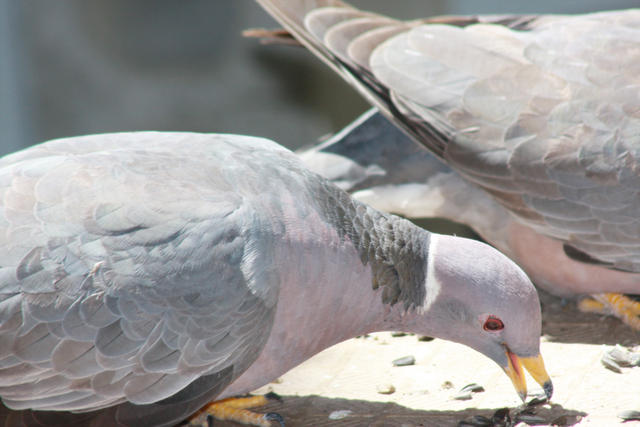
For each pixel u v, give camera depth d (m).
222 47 17.14
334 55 9.55
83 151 7.44
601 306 9.40
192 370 6.49
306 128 17.42
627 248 8.64
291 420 7.24
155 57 17.03
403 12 16.58
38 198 6.44
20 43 16.58
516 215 9.09
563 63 9.13
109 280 6.20
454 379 7.73
